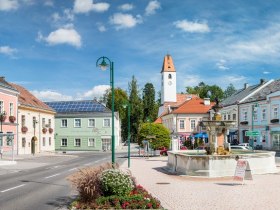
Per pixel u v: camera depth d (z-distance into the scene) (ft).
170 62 358.43
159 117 335.26
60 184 65.72
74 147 238.68
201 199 45.96
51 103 249.55
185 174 74.08
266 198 45.96
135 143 352.69
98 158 153.79
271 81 204.13
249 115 195.72
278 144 170.09
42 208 42.52
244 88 232.94
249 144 189.26
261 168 75.41
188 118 255.50
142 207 38.93
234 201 44.16
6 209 42.06
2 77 174.50
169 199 46.24
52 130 214.90
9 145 160.15
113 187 42.42
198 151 106.73
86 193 42.04
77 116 239.50
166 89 354.74
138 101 327.06
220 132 84.94
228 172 70.18
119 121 299.79
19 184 65.98
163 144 157.48
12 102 164.14
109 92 352.08
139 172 83.25
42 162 129.70
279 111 170.91
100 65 68.44
